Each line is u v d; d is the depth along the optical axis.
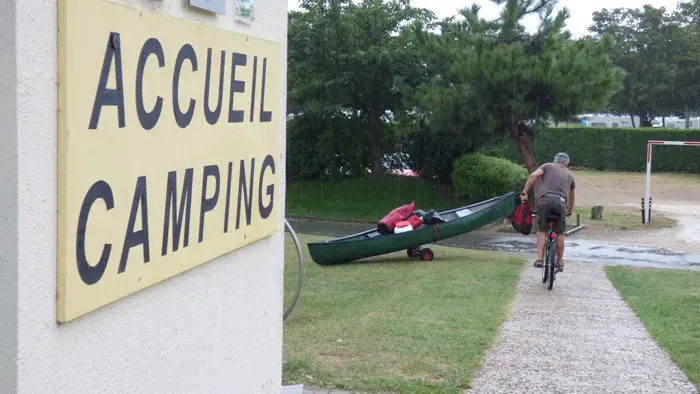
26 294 1.87
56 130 1.96
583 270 14.05
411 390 5.18
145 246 2.38
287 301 9.65
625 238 22.53
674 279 12.87
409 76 29.27
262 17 3.31
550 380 5.63
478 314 8.34
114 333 2.26
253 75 3.18
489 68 23.86
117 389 2.28
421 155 30.72
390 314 8.29
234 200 3.03
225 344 3.05
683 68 60.72
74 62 2.00
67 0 1.96
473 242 21.06
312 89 30.70
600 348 6.75
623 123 70.94
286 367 5.66
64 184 1.98
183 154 2.61
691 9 64.25
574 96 23.83
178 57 2.55
